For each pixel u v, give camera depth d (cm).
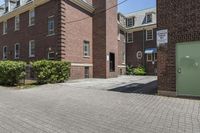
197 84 1084
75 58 2300
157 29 1208
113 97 1143
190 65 1103
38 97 1176
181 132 607
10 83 1780
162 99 1074
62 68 1928
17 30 2823
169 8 1167
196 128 640
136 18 3781
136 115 786
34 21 2533
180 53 1130
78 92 1334
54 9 2244
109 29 2602
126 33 3775
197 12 1076
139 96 1164
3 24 3133
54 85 1697
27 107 918
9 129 628
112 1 2691
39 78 1798
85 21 2489
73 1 2298
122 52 3547
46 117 760
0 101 1062
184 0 1116
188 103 978
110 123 689
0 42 3175
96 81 2080
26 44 2647
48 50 2295
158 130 622
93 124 678
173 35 1151
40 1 2397
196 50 1087
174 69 1146
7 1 3106
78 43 2358
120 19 3575
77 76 2317
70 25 2255
